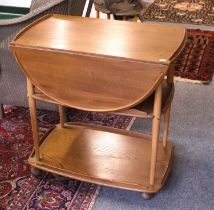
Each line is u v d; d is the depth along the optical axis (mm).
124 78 1415
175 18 4098
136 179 1719
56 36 1566
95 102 1526
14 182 1824
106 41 1522
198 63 2990
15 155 2006
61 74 1498
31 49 1468
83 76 1470
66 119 2223
